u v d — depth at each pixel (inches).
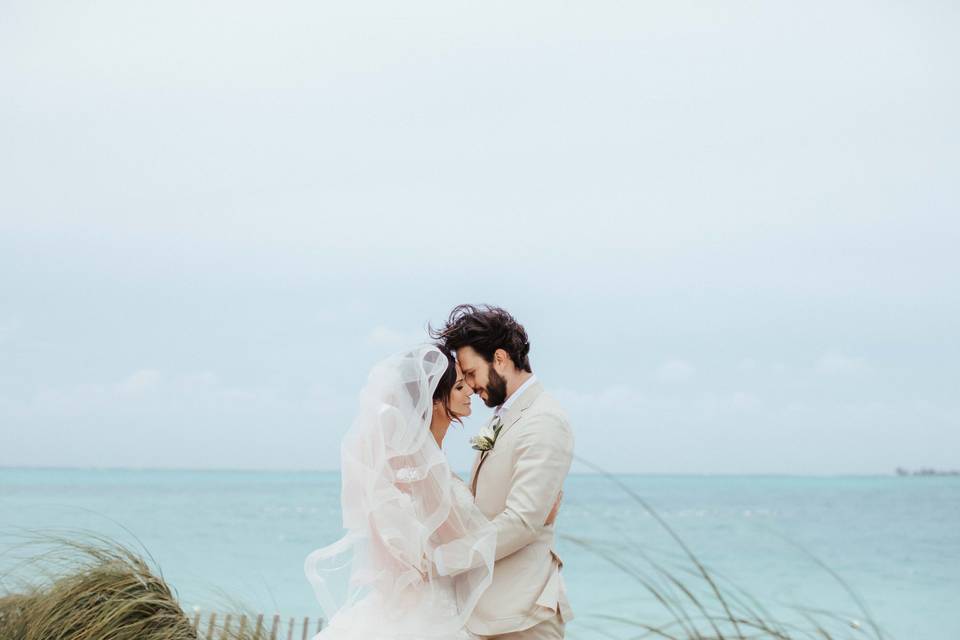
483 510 127.3
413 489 119.5
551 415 126.3
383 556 118.6
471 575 120.6
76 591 146.2
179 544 975.6
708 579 106.3
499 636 122.6
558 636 124.9
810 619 109.7
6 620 145.9
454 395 128.9
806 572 885.2
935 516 1669.5
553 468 123.0
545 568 124.1
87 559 154.6
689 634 104.0
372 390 122.0
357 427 121.9
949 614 606.2
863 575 872.3
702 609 104.2
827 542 1237.7
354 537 120.0
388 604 118.6
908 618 591.2
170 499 1849.2
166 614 148.7
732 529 1381.6
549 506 122.4
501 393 129.3
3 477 3622.0
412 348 125.5
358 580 119.4
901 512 1792.6
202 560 823.7
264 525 1227.2
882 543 1228.5
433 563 119.1
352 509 120.3
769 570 903.7
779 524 1507.1
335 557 120.5
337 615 119.3
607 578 644.7
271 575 705.0
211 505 1652.3
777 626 105.9
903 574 887.1
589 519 1551.4
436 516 118.9
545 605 121.1
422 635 116.7
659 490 3144.7
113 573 150.6
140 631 144.6
